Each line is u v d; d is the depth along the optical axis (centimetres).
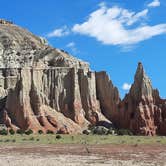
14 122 15075
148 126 15712
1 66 19025
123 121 16438
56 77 16950
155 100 16650
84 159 5750
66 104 16475
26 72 16238
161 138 12669
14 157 6044
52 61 18900
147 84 16738
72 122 15800
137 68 17100
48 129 14788
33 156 6212
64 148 8056
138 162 5362
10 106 15438
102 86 17538
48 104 16200
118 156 6275
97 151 7319
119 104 16975
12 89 15688
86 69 17900
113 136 13062
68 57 19988
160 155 6506
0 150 7412
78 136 12650
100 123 16300
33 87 15962
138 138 12300
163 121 15975
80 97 16862
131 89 16938
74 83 16862
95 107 16875
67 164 5097
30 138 11338
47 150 7488
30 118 15012
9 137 11744
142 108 16088
